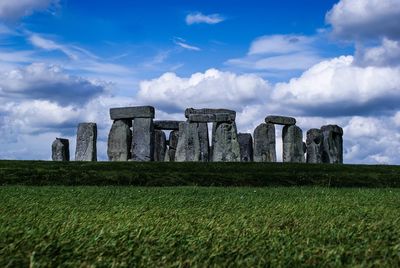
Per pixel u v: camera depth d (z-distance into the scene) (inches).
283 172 1830.7
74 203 997.8
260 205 1003.3
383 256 533.0
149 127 2137.1
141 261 498.0
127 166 1814.7
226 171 1814.7
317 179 1772.9
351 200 1128.2
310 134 2502.5
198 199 1108.5
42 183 1598.2
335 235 645.9
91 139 2194.9
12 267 460.8
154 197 1143.6
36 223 660.1
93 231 614.2
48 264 469.7
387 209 962.1
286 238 618.8
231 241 592.7
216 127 2241.6
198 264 494.6
